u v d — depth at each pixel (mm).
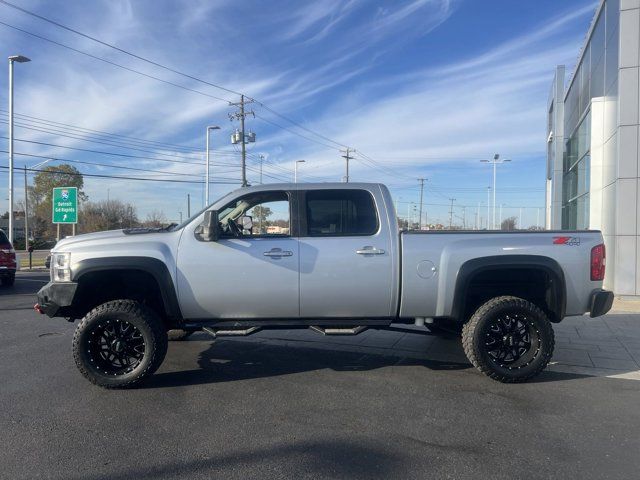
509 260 5301
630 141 11773
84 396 4969
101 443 3896
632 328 8148
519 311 5258
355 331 5469
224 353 6676
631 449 3785
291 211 5469
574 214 20594
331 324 5473
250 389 5188
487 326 5270
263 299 5352
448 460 3605
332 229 5461
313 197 5512
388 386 5273
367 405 4715
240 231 5652
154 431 4121
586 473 3416
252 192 5562
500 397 4934
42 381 5445
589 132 16438
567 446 3836
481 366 5281
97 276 5387
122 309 5133
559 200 23922
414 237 5402
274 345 7117
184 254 5320
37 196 69125
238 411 4566
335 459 3623
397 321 5625
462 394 5020
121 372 5227
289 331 8047
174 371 5840
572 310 5418
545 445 3852
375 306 5414
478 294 5691
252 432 4098
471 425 4238
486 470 3459
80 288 5301
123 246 5297
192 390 5160
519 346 5379
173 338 7285
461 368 5953
